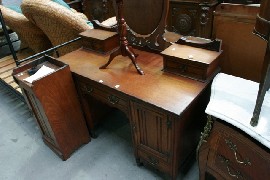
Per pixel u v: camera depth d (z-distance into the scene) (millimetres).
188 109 1187
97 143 1838
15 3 3406
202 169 1292
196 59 1228
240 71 1468
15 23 2068
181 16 2459
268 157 893
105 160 1692
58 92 1489
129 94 1239
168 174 1448
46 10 1724
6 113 2227
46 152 1797
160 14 1408
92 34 1702
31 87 1333
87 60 1629
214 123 1068
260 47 1311
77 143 1765
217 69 1350
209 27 2311
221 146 1093
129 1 1480
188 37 1421
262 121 927
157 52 1565
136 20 1527
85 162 1689
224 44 1445
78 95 1639
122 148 1776
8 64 2342
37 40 2250
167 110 1108
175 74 1357
